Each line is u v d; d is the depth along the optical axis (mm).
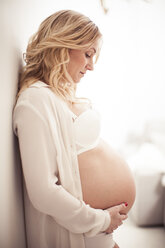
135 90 3350
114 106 3273
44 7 1420
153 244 1857
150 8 3129
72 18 878
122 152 3201
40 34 917
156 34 3238
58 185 758
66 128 818
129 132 3395
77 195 814
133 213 2256
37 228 873
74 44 855
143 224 2115
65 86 901
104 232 875
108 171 949
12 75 823
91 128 913
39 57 888
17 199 875
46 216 849
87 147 901
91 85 3082
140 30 3188
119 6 3006
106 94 3203
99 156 944
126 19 3088
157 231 2047
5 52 745
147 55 3303
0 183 698
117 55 3178
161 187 2078
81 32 866
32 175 730
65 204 739
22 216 938
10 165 796
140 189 2082
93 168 903
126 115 3354
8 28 777
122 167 1020
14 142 850
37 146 732
